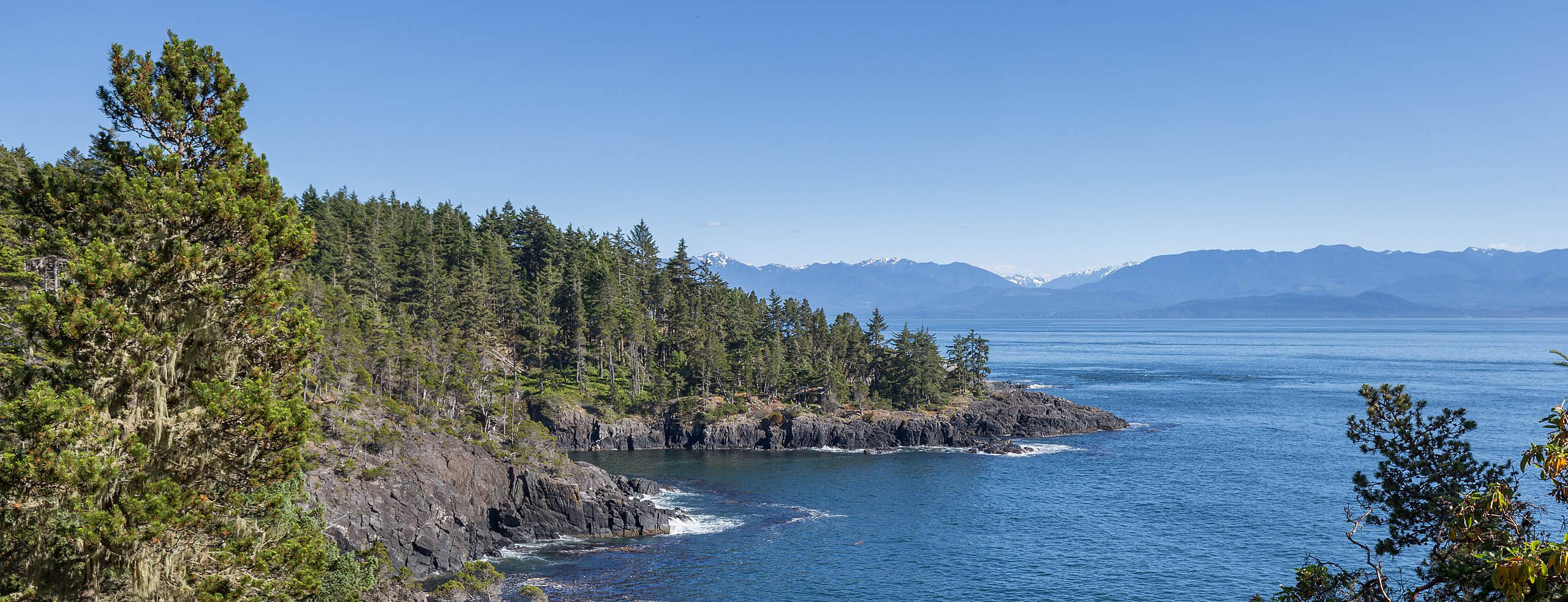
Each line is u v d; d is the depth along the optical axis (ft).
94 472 67.92
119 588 73.15
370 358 330.54
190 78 84.23
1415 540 76.43
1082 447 415.03
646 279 549.13
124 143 82.43
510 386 359.87
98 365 73.77
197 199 78.23
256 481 79.71
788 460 392.68
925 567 222.69
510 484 256.52
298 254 87.04
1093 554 233.14
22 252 93.50
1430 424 80.07
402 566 220.23
